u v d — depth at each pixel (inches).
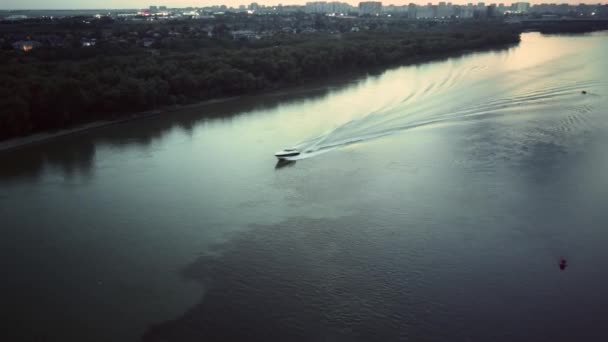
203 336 1323.8
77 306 1455.5
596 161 2330.2
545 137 2704.2
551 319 1330.0
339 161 2529.5
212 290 1514.5
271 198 2126.0
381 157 2546.8
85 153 2827.3
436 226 1820.9
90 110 3508.9
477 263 1588.3
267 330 1337.4
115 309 1440.7
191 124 3427.7
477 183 2156.7
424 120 3191.4
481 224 1818.4
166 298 1482.5
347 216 1931.6
